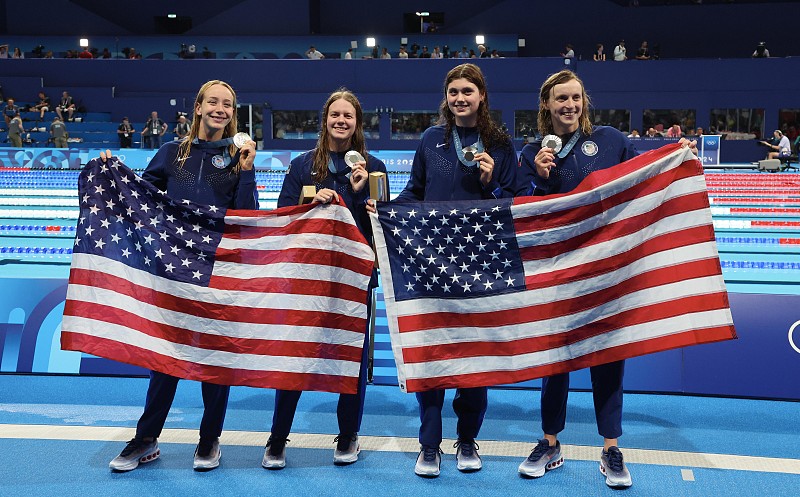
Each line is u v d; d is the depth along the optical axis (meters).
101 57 28.28
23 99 26.89
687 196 4.17
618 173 4.22
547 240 4.29
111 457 4.52
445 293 4.30
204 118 4.49
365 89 27.56
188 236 4.39
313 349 4.33
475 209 4.31
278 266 4.38
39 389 5.73
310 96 27.61
